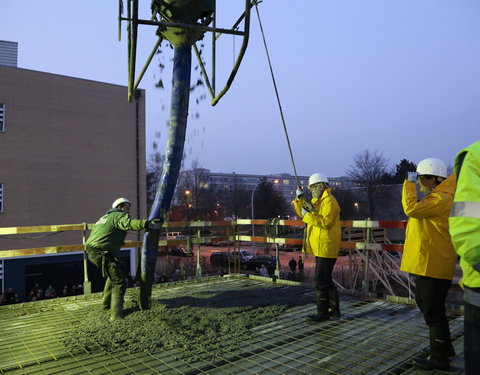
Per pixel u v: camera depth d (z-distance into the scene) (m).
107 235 4.18
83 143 21.30
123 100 22.73
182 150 4.30
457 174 1.52
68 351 3.25
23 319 4.37
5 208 18.88
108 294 4.45
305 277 21.33
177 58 4.21
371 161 41.53
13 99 19.27
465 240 1.35
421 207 2.74
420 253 2.82
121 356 3.12
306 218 4.09
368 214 42.59
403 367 2.85
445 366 2.75
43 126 20.09
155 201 4.29
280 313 4.41
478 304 1.38
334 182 98.44
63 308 4.91
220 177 107.38
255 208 56.84
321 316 4.05
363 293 5.31
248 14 3.56
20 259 18.95
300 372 2.76
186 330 3.70
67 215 20.59
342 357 3.03
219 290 5.84
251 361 2.98
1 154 18.84
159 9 3.92
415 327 3.80
